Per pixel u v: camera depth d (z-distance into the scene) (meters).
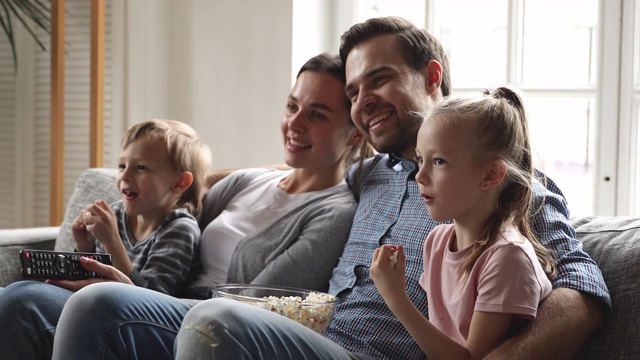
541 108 2.54
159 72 3.12
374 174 1.85
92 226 1.85
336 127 1.94
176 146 2.02
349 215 1.85
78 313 1.38
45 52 3.46
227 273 1.95
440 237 1.49
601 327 1.40
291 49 2.83
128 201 1.98
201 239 2.02
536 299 1.29
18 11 3.47
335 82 1.93
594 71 2.48
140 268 1.96
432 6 2.69
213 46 3.02
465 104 1.39
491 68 2.62
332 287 1.73
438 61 1.81
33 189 3.51
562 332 1.28
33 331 1.54
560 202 1.51
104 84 3.21
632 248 1.47
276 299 1.45
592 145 2.49
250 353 1.21
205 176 2.12
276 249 1.88
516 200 1.39
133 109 3.16
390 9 2.79
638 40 2.37
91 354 1.37
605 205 2.43
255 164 2.94
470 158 1.37
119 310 1.40
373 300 1.58
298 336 1.28
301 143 1.93
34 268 1.61
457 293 1.37
